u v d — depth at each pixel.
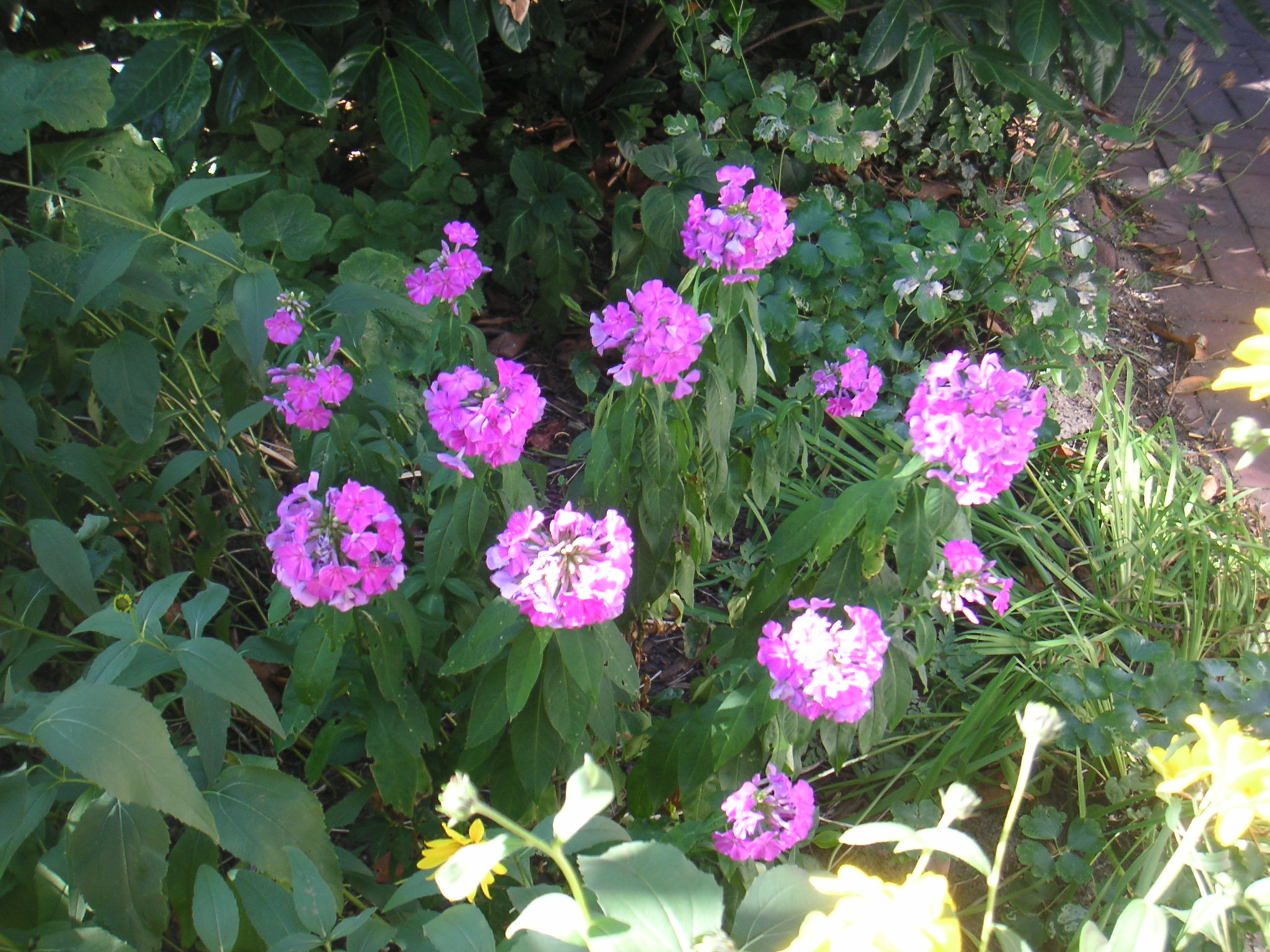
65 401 1.55
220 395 1.47
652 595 1.28
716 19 2.21
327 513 0.94
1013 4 1.98
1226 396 2.20
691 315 1.04
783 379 1.86
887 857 1.36
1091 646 1.55
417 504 1.40
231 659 0.89
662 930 0.71
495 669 1.04
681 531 1.34
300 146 1.88
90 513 1.36
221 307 1.31
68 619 1.30
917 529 1.03
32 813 0.85
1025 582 1.75
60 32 1.54
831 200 2.08
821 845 1.17
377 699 1.07
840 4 2.00
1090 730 1.33
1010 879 1.35
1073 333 2.02
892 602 1.11
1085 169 2.54
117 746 0.78
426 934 0.75
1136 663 1.62
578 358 1.99
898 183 2.60
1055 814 1.32
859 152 2.05
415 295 1.17
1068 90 2.90
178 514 1.50
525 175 1.96
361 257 1.64
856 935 0.65
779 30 2.45
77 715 0.79
